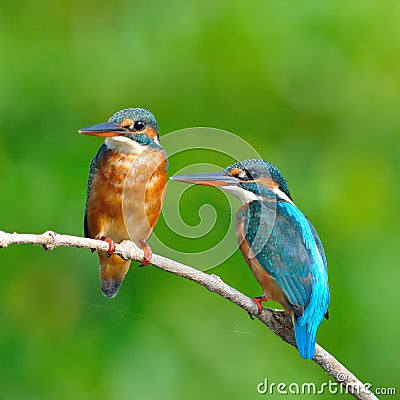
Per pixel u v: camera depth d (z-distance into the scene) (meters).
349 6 12.90
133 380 11.51
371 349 11.77
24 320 11.96
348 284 12.00
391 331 11.77
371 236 12.38
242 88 12.77
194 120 12.80
